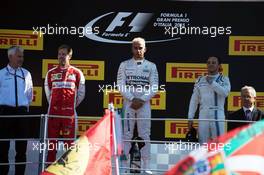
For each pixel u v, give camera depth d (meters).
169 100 24.56
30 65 24.66
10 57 21.78
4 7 24.62
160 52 24.62
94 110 24.62
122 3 24.78
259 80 24.50
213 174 7.56
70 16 24.78
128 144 22.66
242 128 7.84
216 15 24.58
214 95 22.56
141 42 22.62
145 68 22.64
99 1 24.78
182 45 24.64
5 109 21.56
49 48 24.77
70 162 14.23
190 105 22.98
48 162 19.81
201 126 22.64
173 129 24.38
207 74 23.45
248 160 7.70
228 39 24.58
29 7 24.73
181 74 24.62
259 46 24.50
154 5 24.70
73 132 22.48
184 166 7.49
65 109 22.47
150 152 23.47
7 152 21.31
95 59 24.77
